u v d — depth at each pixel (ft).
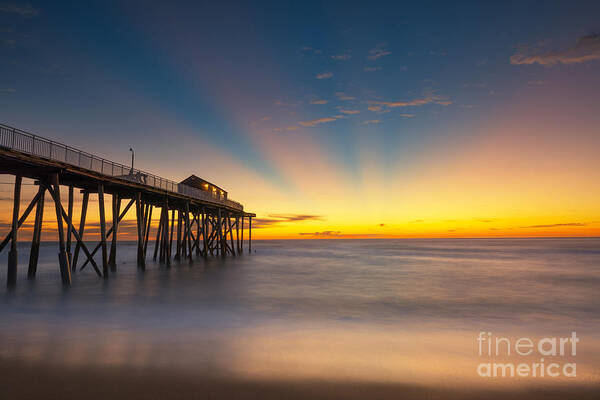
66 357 26.53
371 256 195.72
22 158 50.72
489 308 52.54
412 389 21.68
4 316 41.19
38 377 22.62
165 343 30.83
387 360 27.14
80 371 23.71
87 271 84.58
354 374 23.98
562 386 22.65
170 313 44.57
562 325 42.50
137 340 31.73
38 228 64.90
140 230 87.30
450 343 32.91
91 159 66.33
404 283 79.97
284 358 27.14
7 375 22.93
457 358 28.09
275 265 123.03
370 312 48.11
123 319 40.57
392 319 43.93
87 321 39.19
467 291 68.90
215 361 26.12
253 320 41.63
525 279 89.92
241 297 58.08
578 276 97.30
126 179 78.38
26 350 28.19
